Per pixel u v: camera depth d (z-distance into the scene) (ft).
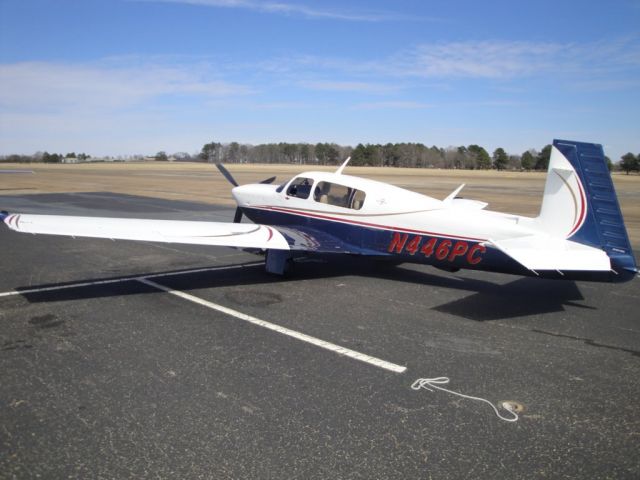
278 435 10.17
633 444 10.12
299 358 14.24
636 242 37.63
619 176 244.22
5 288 21.24
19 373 12.75
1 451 9.36
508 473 9.08
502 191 93.81
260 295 21.09
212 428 10.37
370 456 9.51
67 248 31.24
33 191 77.20
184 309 18.71
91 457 9.27
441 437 10.23
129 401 11.43
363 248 24.50
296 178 27.81
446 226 21.71
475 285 23.62
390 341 15.81
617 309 19.92
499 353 14.99
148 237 20.31
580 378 13.29
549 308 19.93
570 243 18.80
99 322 16.90
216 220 45.32
